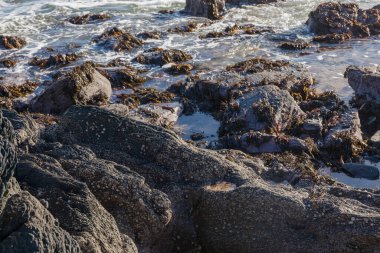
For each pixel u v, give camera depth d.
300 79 16.25
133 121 8.55
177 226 7.45
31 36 21.62
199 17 24.52
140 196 7.11
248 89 15.07
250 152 12.44
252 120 13.42
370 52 19.92
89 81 15.33
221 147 12.73
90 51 20.05
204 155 8.08
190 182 7.85
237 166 8.18
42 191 6.29
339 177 11.54
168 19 24.23
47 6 25.20
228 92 15.12
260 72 16.61
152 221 7.02
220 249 7.35
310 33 22.44
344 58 19.20
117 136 8.34
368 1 26.88
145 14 24.89
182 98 15.37
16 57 19.27
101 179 7.16
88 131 8.46
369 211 7.27
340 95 15.84
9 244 4.23
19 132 7.84
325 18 22.22
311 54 19.77
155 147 8.13
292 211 7.11
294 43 20.53
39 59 18.97
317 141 12.87
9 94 15.91
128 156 8.09
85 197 6.30
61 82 14.91
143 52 19.83
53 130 8.57
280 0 27.17
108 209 7.04
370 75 14.80
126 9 25.53
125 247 6.16
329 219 6.98
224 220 7.34
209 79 15.98
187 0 24.98
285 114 13.56
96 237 5.79
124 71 17.27
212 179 7.86
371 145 12.99
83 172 7.22
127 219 7.00
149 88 16.52
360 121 14.35
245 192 7.32
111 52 20.00
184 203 7.65
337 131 12.96
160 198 7.17
